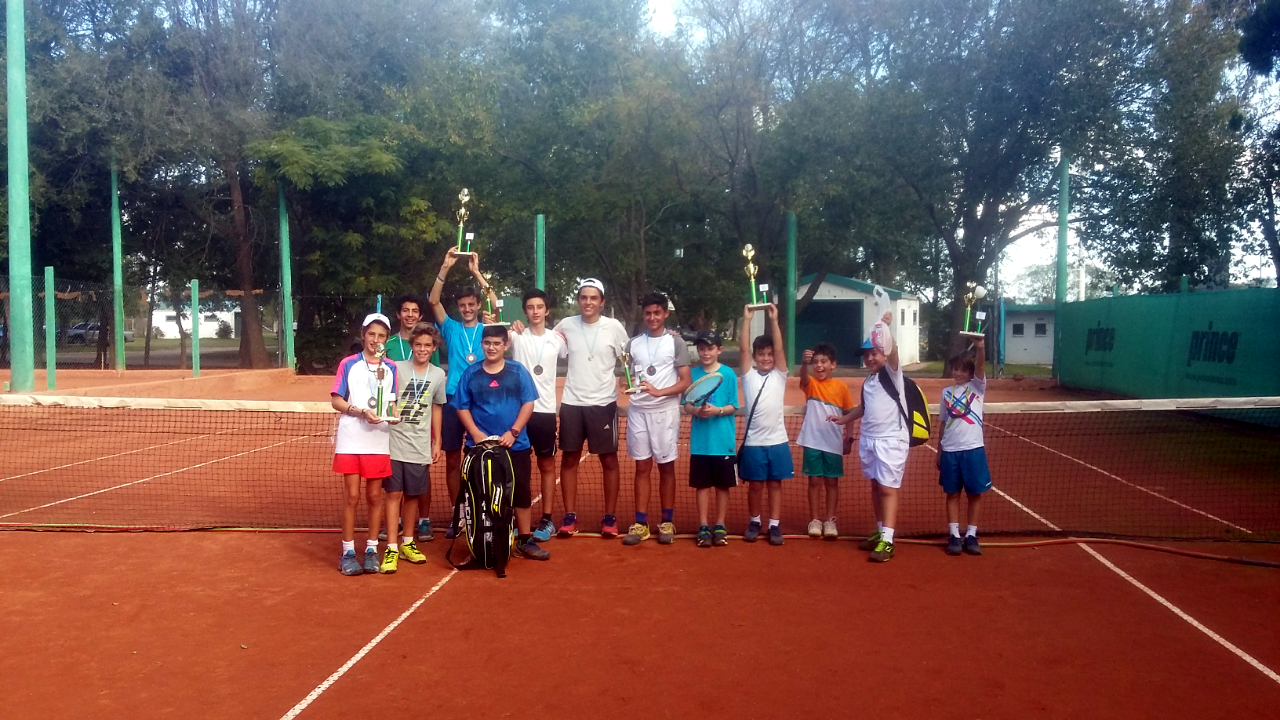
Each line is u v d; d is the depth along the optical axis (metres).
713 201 26.52
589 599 5.46
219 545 6.73
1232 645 4.71
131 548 6.64
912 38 22.59
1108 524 7.43
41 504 8.32
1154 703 4.05
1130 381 17.89
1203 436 12.66
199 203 28.56
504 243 29.38
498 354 6.24
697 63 24.38
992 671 4.39
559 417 6.79
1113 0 20.62
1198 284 23.59
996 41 21.59
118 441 12.71
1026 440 12.43
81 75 24.11
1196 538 6.85
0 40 24.23
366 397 5.93
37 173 24.78
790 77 24.31
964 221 25.31
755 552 6.53
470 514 6.01
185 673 4.39
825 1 23.19
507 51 27.64
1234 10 20.28
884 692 4.16
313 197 27.22
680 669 4.41
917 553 6.48
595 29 26.30
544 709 4.00
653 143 23.95
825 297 33.28
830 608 5.28
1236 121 16.86
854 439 7.31
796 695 4.13
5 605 5.36
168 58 26.25
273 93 27.91
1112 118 21.69
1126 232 24.52
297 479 9.63
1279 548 6.57
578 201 25.11
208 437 13.14
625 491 8.94
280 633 4.91
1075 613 5.19
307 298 27.36
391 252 28.16
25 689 4.21
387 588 5.70
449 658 4.56
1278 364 12.53
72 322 24.88
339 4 28.19
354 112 28.55
